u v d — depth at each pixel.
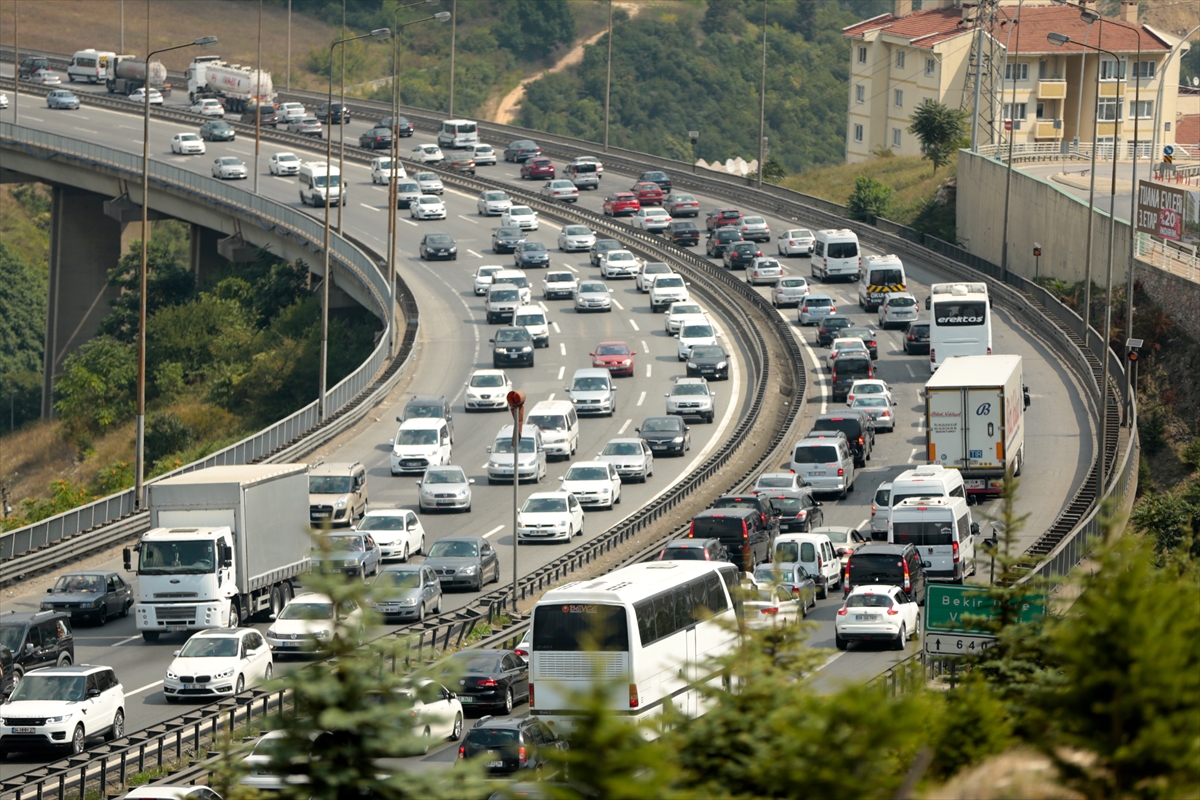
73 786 113.44
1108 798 46.12
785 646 53.25
